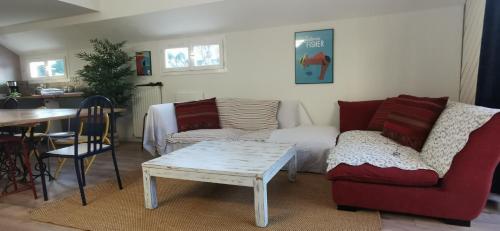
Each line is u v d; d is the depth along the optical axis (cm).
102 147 262
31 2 361
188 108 379
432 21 325
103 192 265
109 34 461
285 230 190
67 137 327
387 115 300
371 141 256
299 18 369
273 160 217
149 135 359
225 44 424
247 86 420
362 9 339
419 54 334
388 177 197
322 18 363
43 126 405
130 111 503
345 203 212
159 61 470
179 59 458
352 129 331
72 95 480
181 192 261
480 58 228
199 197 249
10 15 417
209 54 438
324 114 382
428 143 220
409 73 341
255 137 324
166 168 213
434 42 327
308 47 378
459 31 315
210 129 365
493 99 217
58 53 556
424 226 191
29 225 208
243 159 222
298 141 304
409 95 310
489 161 177
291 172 278
